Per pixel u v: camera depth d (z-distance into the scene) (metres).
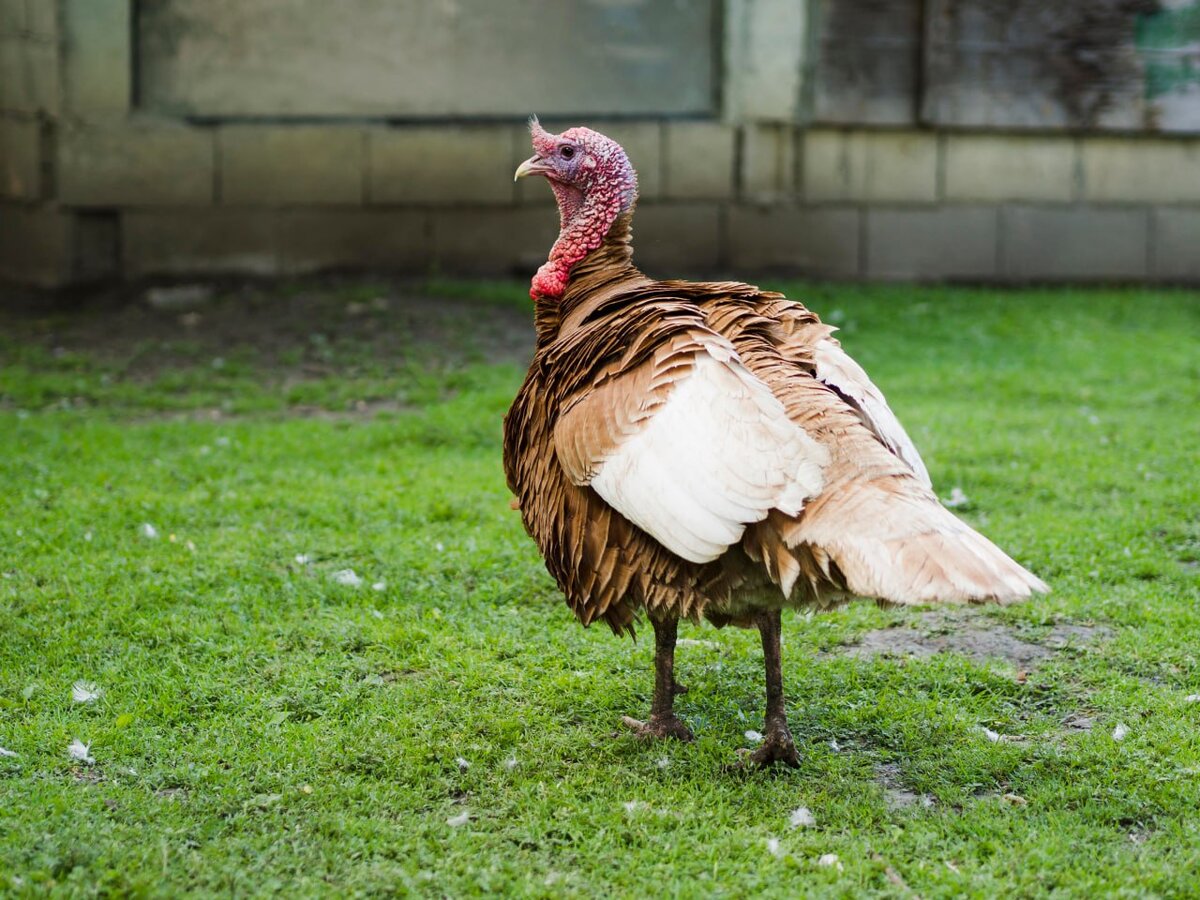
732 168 13.41
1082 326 12.24
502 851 4.03
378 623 5.80
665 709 4.83
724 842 4.05
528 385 4.68
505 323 11.98
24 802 4.23
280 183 13.04
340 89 13.05
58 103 12.59
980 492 7.64
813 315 4.59
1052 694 5.18
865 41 13.35
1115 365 10.94
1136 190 13.98
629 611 4.59
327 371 10.81
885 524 3.74
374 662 5.42
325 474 8.05
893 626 5.93
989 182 13.78
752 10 13.17
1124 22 13.52
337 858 3.95
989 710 5.07
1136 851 4.00
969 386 10.29
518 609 6.04
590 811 4.26
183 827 4.10
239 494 7.54
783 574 3.94
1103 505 7.45
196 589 6.15
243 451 8.48
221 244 13.04
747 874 3.89
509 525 7.06
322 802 4.29
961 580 3.57
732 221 13.49
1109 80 13.60
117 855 3.92
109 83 12.66
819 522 3.85
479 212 13.32
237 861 3.92
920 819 4.23
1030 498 7.57
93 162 12.70
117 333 11.75
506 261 13.41
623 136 13.26
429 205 13.27
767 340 4.48
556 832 4.15
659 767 4.57
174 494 7.60
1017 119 13.59
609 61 13.28
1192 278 14.16
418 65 13.10
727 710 5.08
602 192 4.84
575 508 4.50
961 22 13.37
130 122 12.72
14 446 8.52
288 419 9.59
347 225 13.19
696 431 4.05
